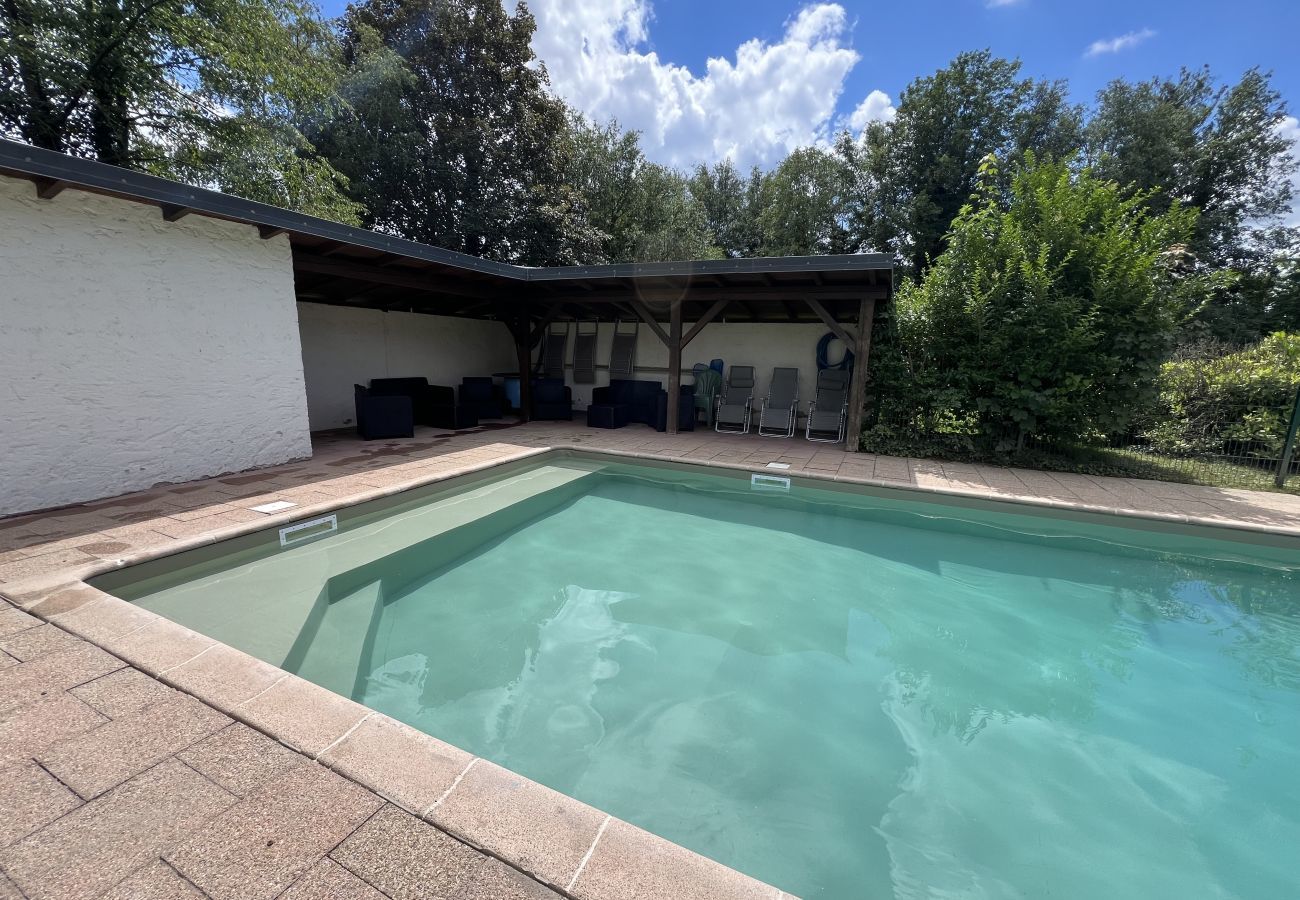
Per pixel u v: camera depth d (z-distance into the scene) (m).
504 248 15.99
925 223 20.58
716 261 6.76
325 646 3.16
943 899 1.83
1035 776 2.43
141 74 8.72
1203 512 5.18
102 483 4.57
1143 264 6.36
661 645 3.42
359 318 9.06
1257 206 19.89
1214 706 2.95
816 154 22.44
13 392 4.02
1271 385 6.96
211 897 1.28
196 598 3.45
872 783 2.36
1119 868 1.98
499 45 14.95
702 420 10.72
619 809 2.16
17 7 7.63
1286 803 2.32
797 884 1.87
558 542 4.99
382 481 5.40
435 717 2.67
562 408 10.29
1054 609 3.92
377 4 14.98
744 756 2.50
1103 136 20.11
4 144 3.36
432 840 1.44
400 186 14.45
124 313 4.57
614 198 19.44
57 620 2.58
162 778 1.65
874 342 7.98
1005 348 7.06
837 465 6.89
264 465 5.83
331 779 1.65
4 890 1.29
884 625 3.70
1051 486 6.08
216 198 4.57
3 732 1.84
